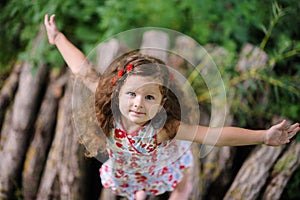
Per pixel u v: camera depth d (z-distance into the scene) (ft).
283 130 8.27
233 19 13.30
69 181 12.21
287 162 12.51
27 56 13.08
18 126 12.95
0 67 14.21
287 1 14.23
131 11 12.57
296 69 13.67
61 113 12.60
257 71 12.37
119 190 8.93
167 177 8.80
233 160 12.71
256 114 12.60
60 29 13.00
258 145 12.82
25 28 13.83
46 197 12.66
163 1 12.82
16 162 13.08
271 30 13.34
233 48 12.64
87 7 13.14
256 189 12.44
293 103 12.89
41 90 12.99
